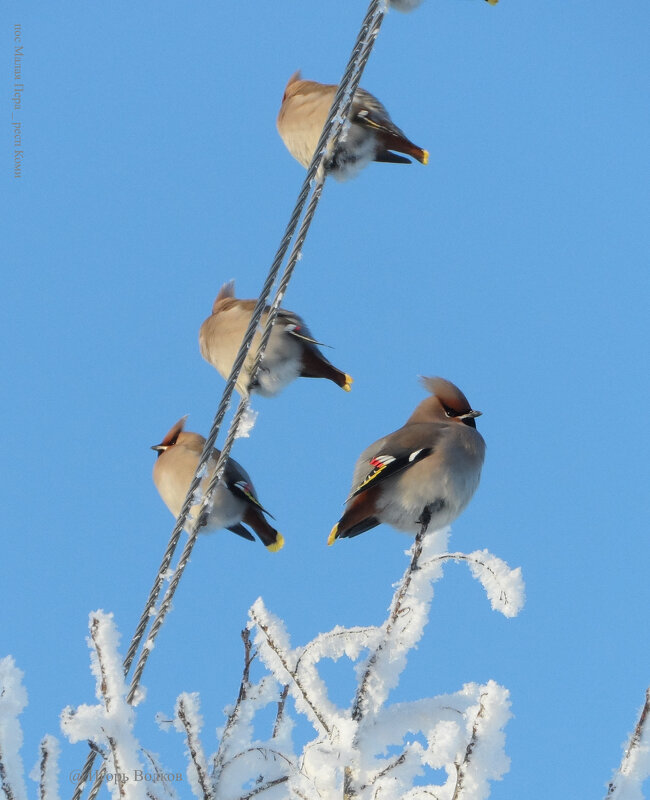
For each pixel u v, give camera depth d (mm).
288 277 8688
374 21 8609
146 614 8281
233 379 8648
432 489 11555
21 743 8211
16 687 8297
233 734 8664
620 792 7777
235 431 8898
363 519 11719
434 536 9148
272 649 8820
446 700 8562
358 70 8633
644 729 7883
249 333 8727
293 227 8656
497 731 8078
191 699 8531
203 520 8602
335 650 8859
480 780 8031
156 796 8188
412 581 8930
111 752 7406
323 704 8719
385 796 8273
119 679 7516
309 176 8625
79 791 7715
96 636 7570
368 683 8602
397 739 8469
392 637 8734
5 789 8047
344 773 8320
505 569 8953
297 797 8266
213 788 8422
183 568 8508
